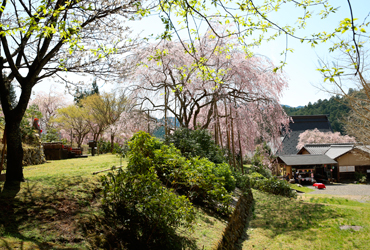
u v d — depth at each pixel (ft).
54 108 138.21
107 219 14.21
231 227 23.08
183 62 49.26
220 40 49.37
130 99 56.24
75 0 19.22
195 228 18.29
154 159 18.71
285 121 58.54
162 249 13.78
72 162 34.55
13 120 16.75
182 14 17.53
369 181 108.78
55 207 13.52
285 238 26.50
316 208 42.78
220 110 63.00
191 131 40.60
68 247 10.63
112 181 15.44
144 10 19.04
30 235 10.66
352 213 38.63
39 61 17.78
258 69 55.26
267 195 57.88
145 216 14.75
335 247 24.08
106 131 77.87
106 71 23.11
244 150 72.18
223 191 23.65
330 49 18.79
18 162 16.74
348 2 9.07
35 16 14.34
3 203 12.59
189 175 21.67
